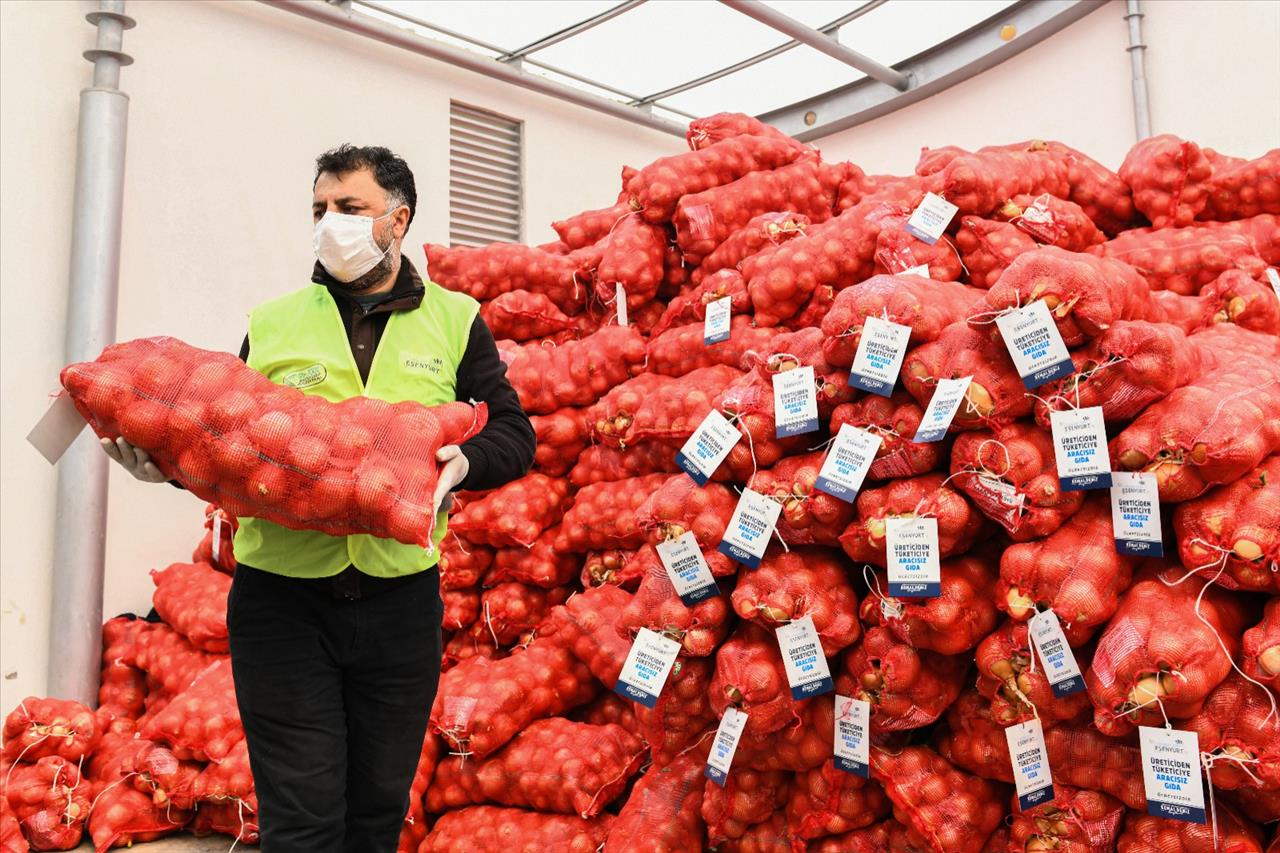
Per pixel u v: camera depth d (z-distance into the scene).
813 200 3.62
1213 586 1.89
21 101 4.50
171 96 5.00
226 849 3.53
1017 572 1.97
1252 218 3.35
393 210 2.18
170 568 4.56
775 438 2.41
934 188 3.04
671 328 3.55
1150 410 1.95
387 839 2.19
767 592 2.29
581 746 2.94
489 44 6.45
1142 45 5.69
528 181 6.83
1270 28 5.12
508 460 2.20
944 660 2.16
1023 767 2.00
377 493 1.84
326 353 2.16
